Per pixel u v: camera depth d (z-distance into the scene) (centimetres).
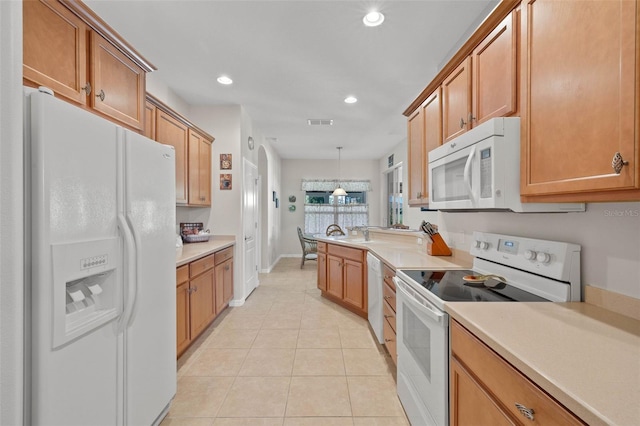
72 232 99
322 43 233
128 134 129
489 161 126
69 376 98
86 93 145
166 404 164
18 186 74
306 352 247
